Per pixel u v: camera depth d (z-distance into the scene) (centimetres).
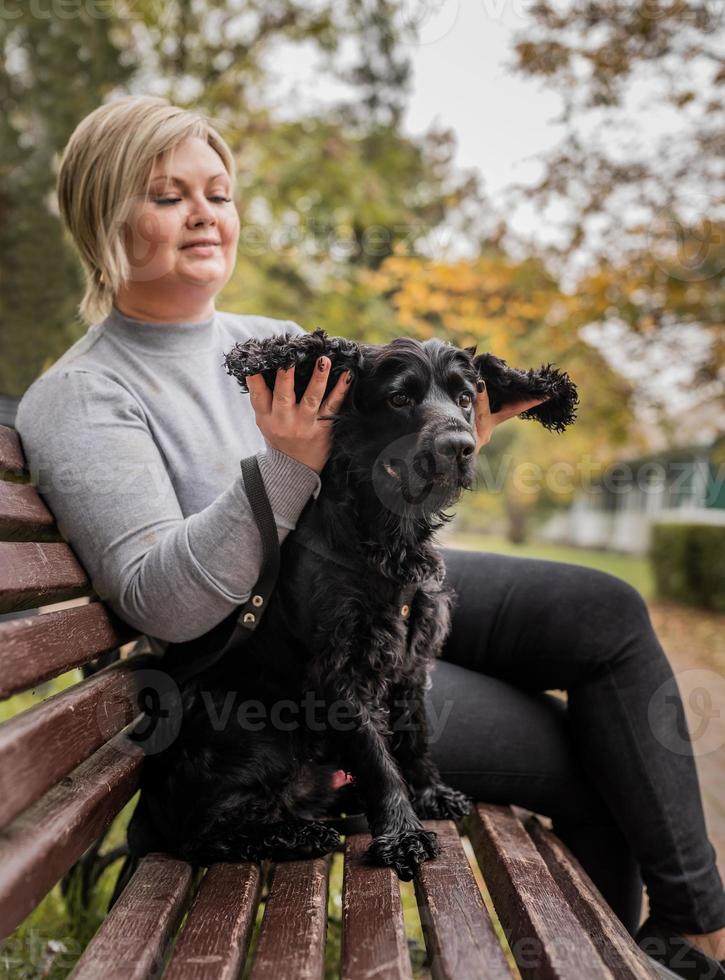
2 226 566
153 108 203
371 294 770
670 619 941
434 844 158
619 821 191
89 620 160
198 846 162
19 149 599
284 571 169
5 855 104
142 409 189
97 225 202
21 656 119
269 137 820
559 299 592
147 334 204
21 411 188
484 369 180
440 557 180
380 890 142
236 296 755
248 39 817
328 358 151
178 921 142
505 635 212
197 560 159
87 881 221
